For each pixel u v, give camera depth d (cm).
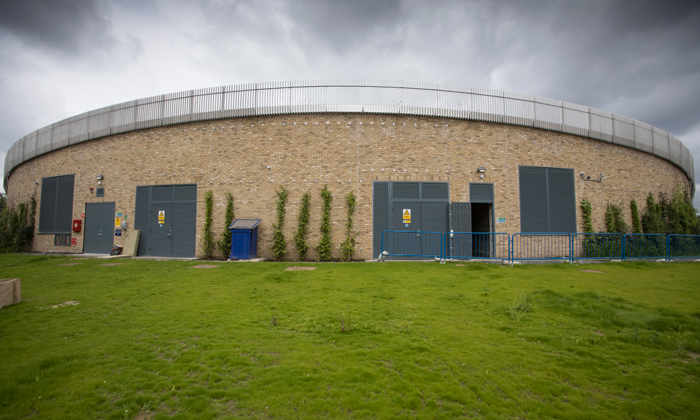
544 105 1435
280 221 1312
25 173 2062
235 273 970
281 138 1345
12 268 1101
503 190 1365
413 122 1337
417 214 1316
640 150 1667
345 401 293
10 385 318
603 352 406
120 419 269
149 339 444
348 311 573
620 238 1303
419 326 495
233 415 274
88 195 1647
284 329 481
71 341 439
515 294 695
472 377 340
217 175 1391
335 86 1339
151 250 1462
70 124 1733
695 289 755
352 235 1296
